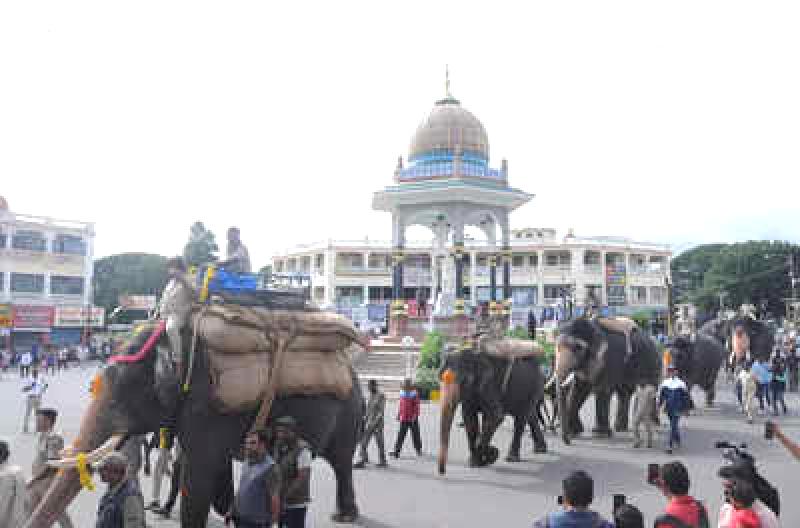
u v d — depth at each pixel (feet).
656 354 51.72
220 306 23.41
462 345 38.60
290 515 21.39
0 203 167.73
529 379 40.68
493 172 105.70
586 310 51.83
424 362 80.18
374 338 101.65
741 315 70.64
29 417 55.42
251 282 27.91
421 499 31.37
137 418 21.58
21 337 165.17
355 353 85.40
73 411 64.18
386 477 36.45
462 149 108.27
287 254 234.79
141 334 22.56
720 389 83.35
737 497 15.97
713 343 66.23
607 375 48.44
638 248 218.38
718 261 246.68
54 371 130.41
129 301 49.11
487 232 117.80
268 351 23.86
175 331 21.97
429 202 104.17
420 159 109.81
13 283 166.50
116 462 17.92
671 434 43.34
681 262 280.10
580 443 46.91
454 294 109.81
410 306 114.01
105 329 186.29
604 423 49.55
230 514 22.15
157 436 23.57
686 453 42.70
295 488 21.39
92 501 30.86
